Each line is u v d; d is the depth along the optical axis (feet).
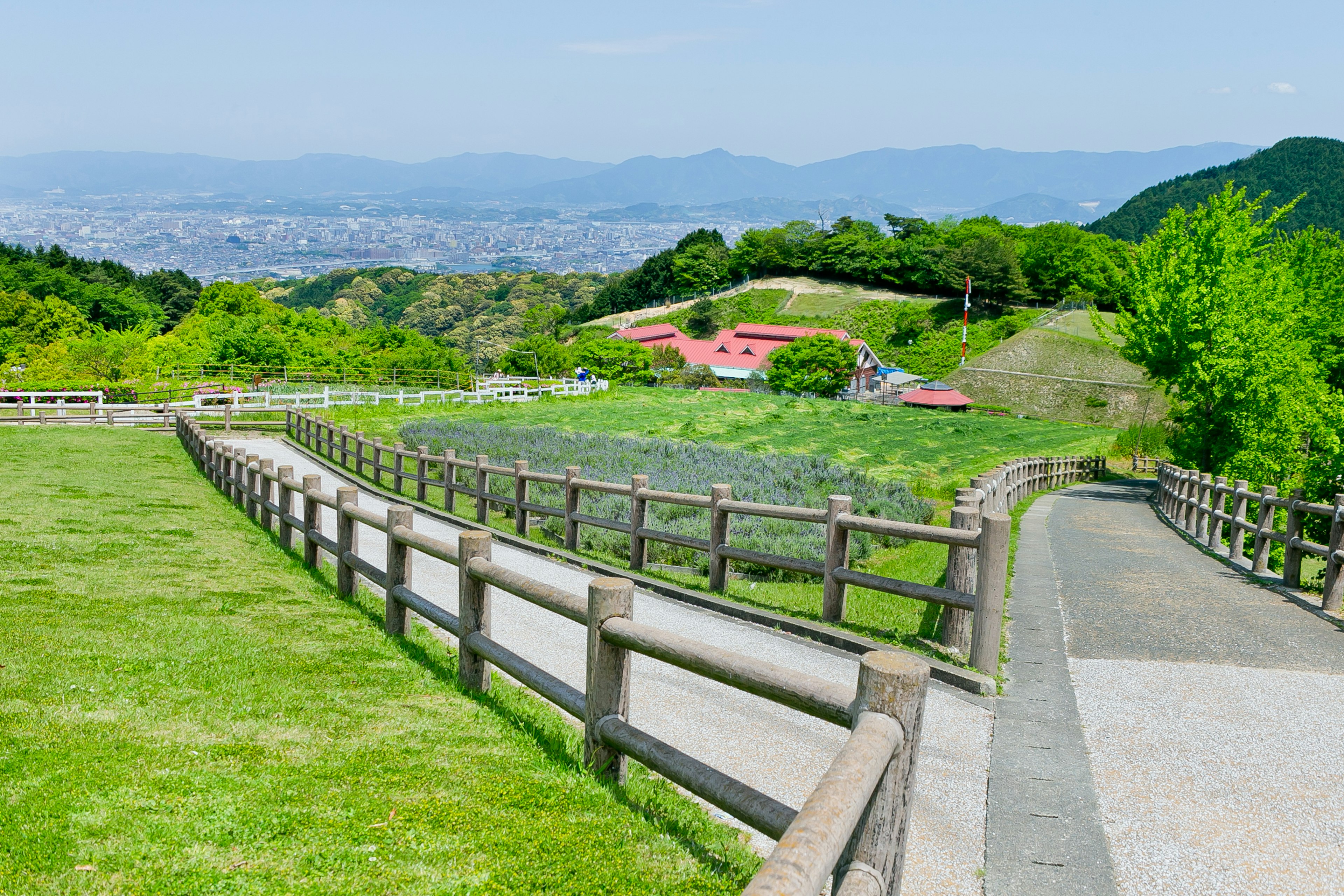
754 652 23.50
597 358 296.51
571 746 15.96
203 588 27.53
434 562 36.88
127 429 94.07
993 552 21.17
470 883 10.62
